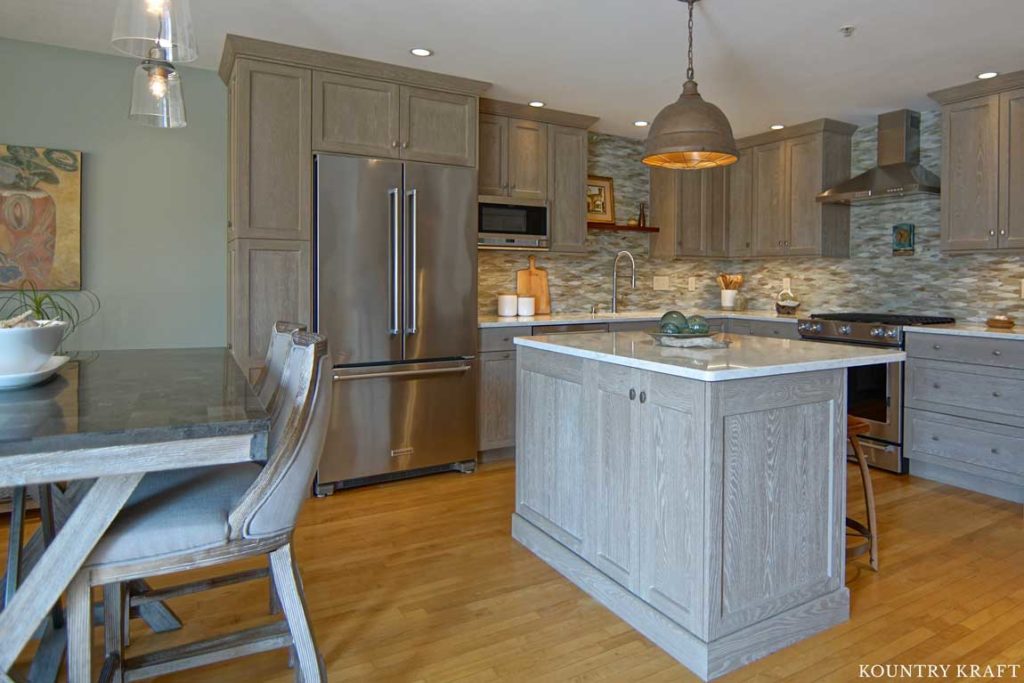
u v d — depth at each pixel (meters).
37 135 3.44
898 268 4.79
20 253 3.41
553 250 4.72
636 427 2.27
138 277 3.70
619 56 3.54
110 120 3.60
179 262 3.79
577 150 4.81
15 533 1.80
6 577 1.78
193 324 3.84
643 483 2.24
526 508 2.98
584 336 3.08
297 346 1.74
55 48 3.46
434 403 3.91
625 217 5.50
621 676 1.98
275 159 3.45
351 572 2.67
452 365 3.93
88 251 3.58
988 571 2.67
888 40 3.31
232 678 1.97
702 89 4.12
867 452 4.22
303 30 3.21
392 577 2.63
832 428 2.26
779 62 3.62
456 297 3.95
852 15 3.01
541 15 3.03
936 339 3.83
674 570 2.11
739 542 2.04
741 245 5.51
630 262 5.58
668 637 2.11
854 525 2.77
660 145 2.71
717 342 2.58
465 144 3.98
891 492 3.70
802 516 2.19
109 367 2.05
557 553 2.70
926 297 4.63
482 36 3.28
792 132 5.04
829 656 2.09
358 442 3.68
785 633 2.14
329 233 3.55
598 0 2.87
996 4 2.90
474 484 3.84
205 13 3.01
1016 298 4.15
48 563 1.29
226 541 1.48
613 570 2.40
